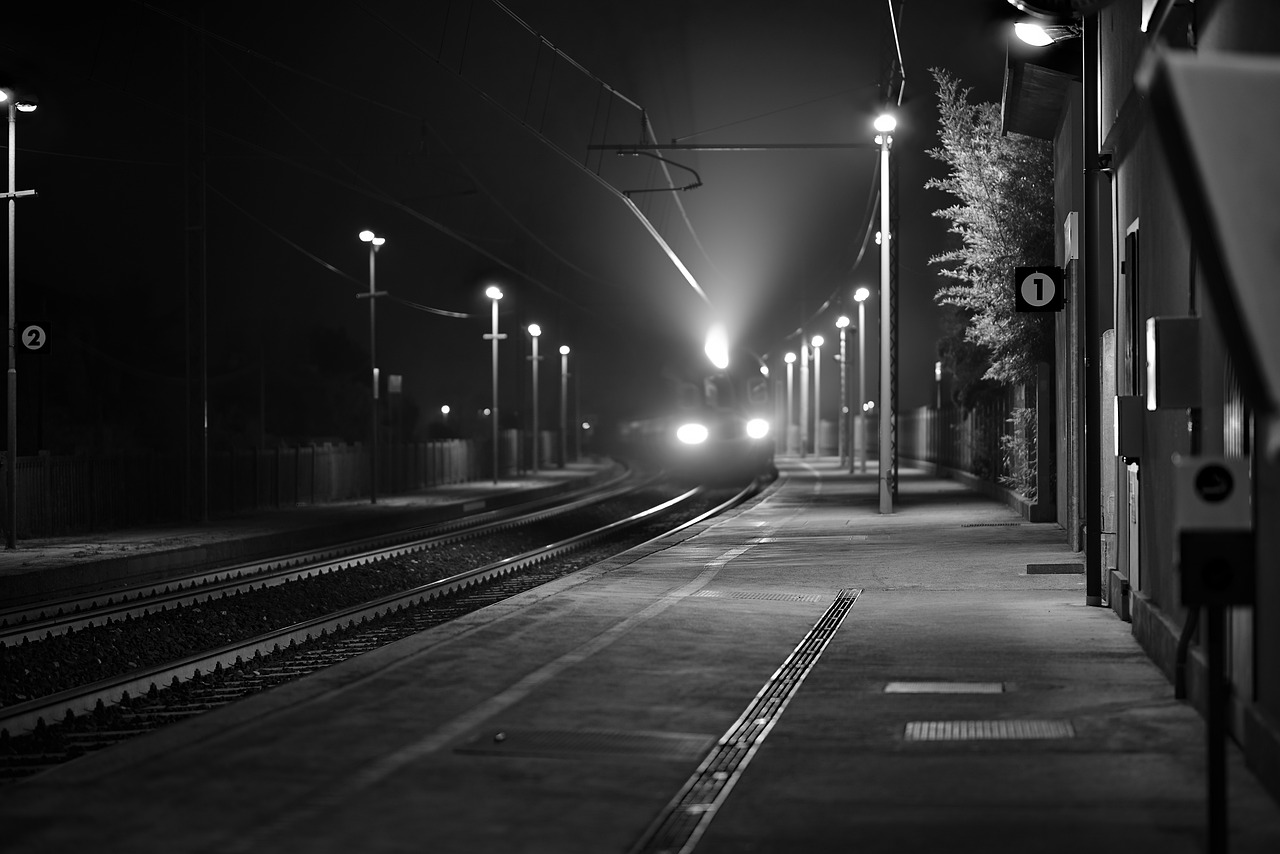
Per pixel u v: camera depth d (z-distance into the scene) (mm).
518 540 32656
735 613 14391
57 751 11109
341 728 8719
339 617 18531
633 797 7047
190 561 26141
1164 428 10586
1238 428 7473
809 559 20859
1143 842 6148
